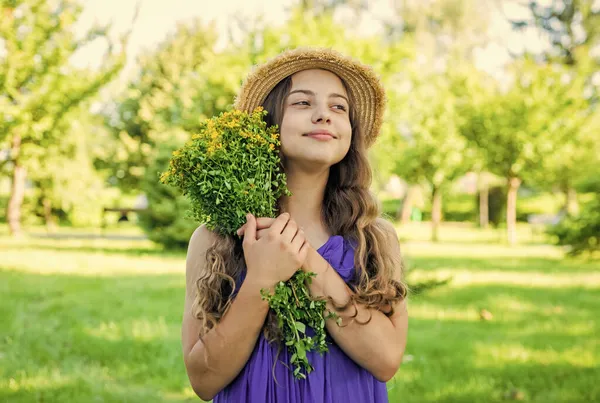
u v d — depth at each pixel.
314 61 1.75
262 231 1.59
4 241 19.12
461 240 23.75
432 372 5.14
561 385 4.86
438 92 23.58
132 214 30.81
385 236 1.83
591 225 14.61
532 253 17.66
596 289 10.23
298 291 1.58
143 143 27.73
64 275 11.20
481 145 21.97
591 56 26.14
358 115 1.89
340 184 1.86
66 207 24.81
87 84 16.67
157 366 5.25
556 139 21.09
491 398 4.48
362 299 1.62
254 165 1.59
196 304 1.64
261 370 1.60
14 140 18.02
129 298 8.62
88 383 4.70
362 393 1.66
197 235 1.81
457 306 8.45
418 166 23.09
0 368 5.03
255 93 1.78
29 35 15.71
